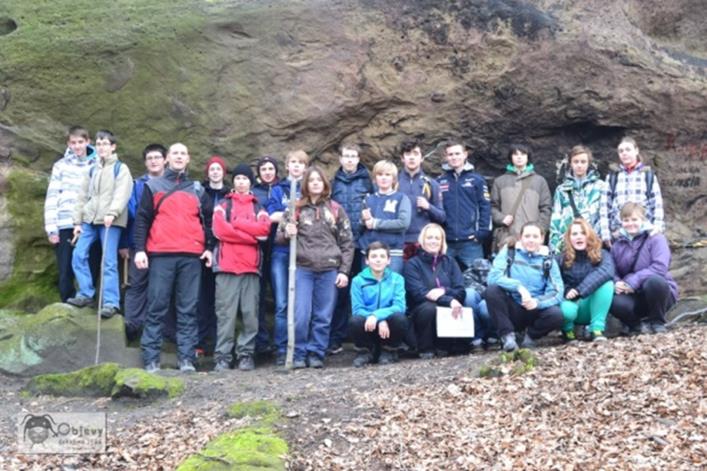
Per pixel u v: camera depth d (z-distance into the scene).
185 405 8.14
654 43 11.36
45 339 9.49
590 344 8.50
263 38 11.04
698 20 11.59
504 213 10.26
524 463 6.51
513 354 8.20
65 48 10.94
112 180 9.73
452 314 9.09
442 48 11.05
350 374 8.74
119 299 9.89
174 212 9.51
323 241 9.46
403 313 9.14
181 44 10.99
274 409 7.58
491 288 8.95
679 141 11.19
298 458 6.77
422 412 7.35
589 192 9.86
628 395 7.31
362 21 11.11
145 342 9.41
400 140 11.10
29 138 10.76
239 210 9.61
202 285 10.10
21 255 10.49
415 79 11.05
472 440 6.88
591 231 9.08
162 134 10.91
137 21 11.09
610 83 10.95
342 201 10.00
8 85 10.88
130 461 6.98
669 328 9.55
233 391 8.40
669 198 11.15
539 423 7.07
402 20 11.10
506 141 11.13
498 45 10.99
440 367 8.54
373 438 6.99
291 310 9.17
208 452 6.75
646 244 9.23
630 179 9.80
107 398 8.52
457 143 10.28
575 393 7.45
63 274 10.03
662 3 11.51
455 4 11.12
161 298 9.42
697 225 11.17
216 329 10.09
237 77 10.98
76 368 9.48
